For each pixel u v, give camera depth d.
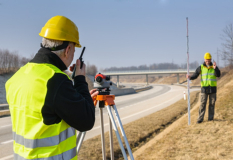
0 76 30.52
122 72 80.31
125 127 7.78
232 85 13.77
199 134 5.26
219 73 6.14
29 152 1.12
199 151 4.19
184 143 4.84
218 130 5.28
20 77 1.26
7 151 5.83
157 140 5.97
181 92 28.38
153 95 25.75
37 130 1.12
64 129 1.21
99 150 5.32
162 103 16.42
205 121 6.36
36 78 1.15
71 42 1.37
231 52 30.11
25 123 1.15
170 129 7.26
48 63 1.25
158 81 126.94
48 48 1.31
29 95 1.14
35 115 1.12
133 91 34.03
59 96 1.11
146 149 5.22
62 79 1.16
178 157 4.07
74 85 1.40
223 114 6.76
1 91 25.45
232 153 3.84
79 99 1.19
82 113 1.18
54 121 1.15
